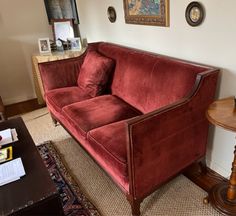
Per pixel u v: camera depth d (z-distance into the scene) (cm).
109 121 182
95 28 295
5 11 310
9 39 323
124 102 214
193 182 179
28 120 296
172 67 170
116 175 150
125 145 148
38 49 346
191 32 171
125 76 214
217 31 153
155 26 201
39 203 116
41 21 337
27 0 319
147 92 188
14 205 114
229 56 151
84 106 207
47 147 234
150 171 145
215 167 186
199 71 153
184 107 144
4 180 127
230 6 141
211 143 182
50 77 252
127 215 157
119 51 229
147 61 192
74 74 266
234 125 119
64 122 217
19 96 355
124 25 240
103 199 171
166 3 181
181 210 157
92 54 247
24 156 147
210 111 134
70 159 217
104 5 260
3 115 256
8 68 335
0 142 161
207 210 155
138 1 209
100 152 158
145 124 128
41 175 131
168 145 147
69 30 332
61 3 326
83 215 158
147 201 165
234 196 150
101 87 232
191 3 162
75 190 179
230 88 157
